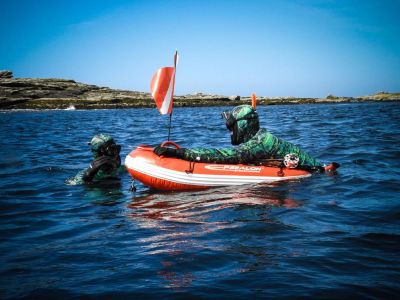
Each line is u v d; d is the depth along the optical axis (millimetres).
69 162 8992
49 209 5109
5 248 3684
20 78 72250
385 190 5539
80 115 37875
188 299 2604
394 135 12883
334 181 6203
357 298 2562
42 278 2990
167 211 4828
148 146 6516
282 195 5414
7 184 6668
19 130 19484
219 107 65938
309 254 3305
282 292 2662
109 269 3125
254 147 6383
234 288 2738
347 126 17547
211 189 6004
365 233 3791
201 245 3580
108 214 4816
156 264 3188
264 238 3723
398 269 2971
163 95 6254
